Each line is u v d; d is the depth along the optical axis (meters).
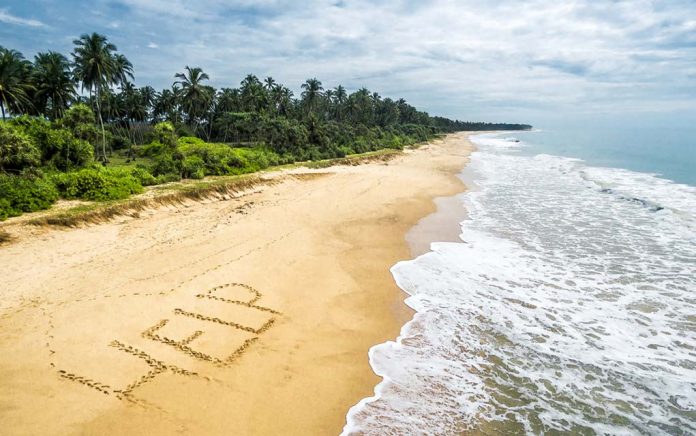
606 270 22.52
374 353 15.14
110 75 52.31
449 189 46.47
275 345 15.18
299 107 110.00
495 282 21.16
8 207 25.80
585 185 48.84
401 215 34.25
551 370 14.24
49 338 14.50
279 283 20.23
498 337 16.20
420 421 11.92
